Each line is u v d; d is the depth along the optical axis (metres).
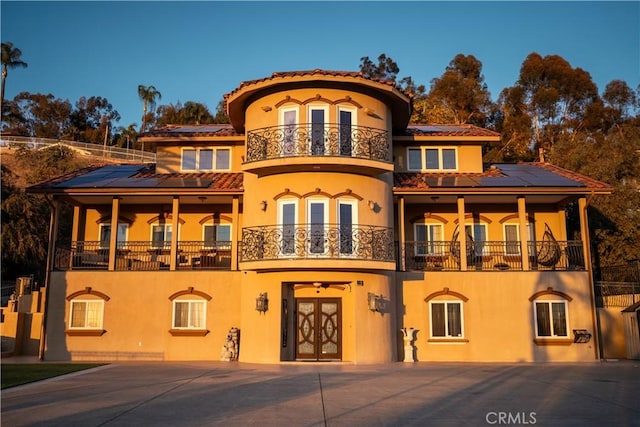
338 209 19.38
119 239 23.94
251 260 18.95
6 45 66.62
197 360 20.31
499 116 58.41
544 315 20.77
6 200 41.00
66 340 20.61
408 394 12.03
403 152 24.39
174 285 20.92
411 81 64.44
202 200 22.81
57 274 21.00
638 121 53.81
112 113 109.12
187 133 24.45
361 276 19.08
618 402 11.17
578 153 37.62
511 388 13.00
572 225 32.12
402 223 21.45
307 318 19.78
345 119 20.20
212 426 8.91
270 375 15.41
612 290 24.41
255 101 20.94
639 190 32.75
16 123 94.06
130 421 9.29
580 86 56.34
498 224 23.94
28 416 9.76
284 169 19.48
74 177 23.33
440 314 20.78
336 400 11.26
